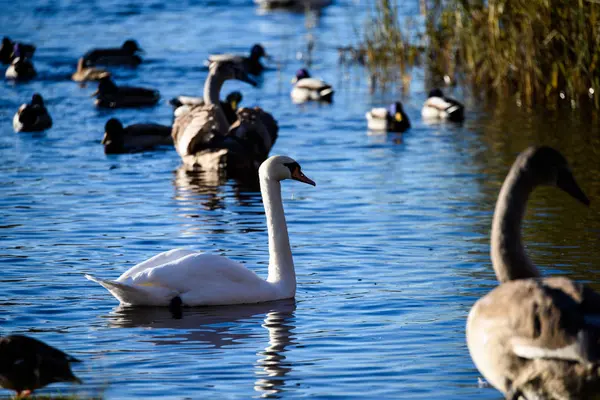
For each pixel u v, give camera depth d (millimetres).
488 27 32562
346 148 25719
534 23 30344
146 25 50312
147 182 22047
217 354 11438
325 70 39562
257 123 24344
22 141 27094
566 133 26156
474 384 10406
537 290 7508
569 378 7262
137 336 12094
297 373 10789
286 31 48188
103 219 18266
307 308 13242
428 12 36750
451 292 13680
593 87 28859
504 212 8477
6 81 38031
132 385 10414
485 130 27500
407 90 35219
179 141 24266
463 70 35750
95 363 11094
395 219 18062
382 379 10578
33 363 9070
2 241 16578
